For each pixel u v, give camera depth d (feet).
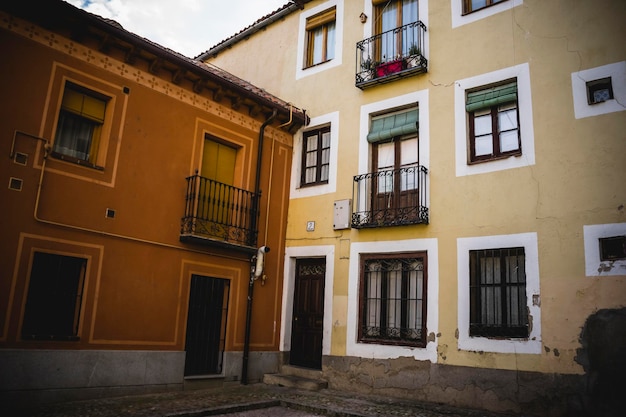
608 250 24.63
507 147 29.19
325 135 38.88
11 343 23.72
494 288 27.86
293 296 37.73
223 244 32.89
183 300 31.14
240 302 34.63
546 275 25.94
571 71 27.27
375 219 33.55
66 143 27.53
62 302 26.09
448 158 30.96
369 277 33.24
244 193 35.86
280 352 36.45
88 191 27.43
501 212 28.19
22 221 24.70
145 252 29.55
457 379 27.68
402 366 29.96
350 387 31.91
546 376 24.97
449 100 31.73
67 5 25.85
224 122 35.27
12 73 25.04
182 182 32.07
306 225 37.45
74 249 26.45
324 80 39.29
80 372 25.84
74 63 27.55
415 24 33.91
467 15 32.12
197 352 32.01
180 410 24.36
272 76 43.96
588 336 24.18
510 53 29.68
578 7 27.68
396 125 34.24
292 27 43.52
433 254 30.30
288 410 27.12
